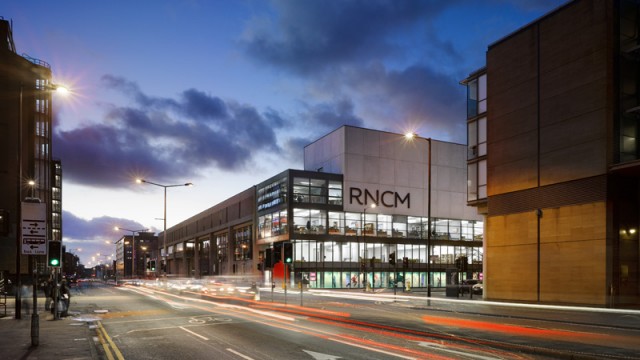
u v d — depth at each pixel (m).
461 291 47.25
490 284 41.31
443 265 79.62
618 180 32.62
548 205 36.41
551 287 35.56
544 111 37.25
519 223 38.84
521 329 18.31
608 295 31.39
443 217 80.38
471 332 17.31
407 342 15.16
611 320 21.84
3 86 62.84
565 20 35.97
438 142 81.31
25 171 67.56
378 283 74.44
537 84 38.03
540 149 37.38
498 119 41.72
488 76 43.16
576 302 33.53
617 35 33.25
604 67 32.84
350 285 72.50
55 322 22.09
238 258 90.75
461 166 83.12
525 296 37.72
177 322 21.67
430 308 28.31
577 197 34.16
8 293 54.59
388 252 75.94
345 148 74.25
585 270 33.09
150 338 16.72
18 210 23.84
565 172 35.12
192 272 126.81
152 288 69.88
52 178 88.38
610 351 12.89
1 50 63.00
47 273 62.69
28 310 29.61
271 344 14.98
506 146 40.66
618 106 32.84
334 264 71.94
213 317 23.84
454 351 13.42
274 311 27.56
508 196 40.16
